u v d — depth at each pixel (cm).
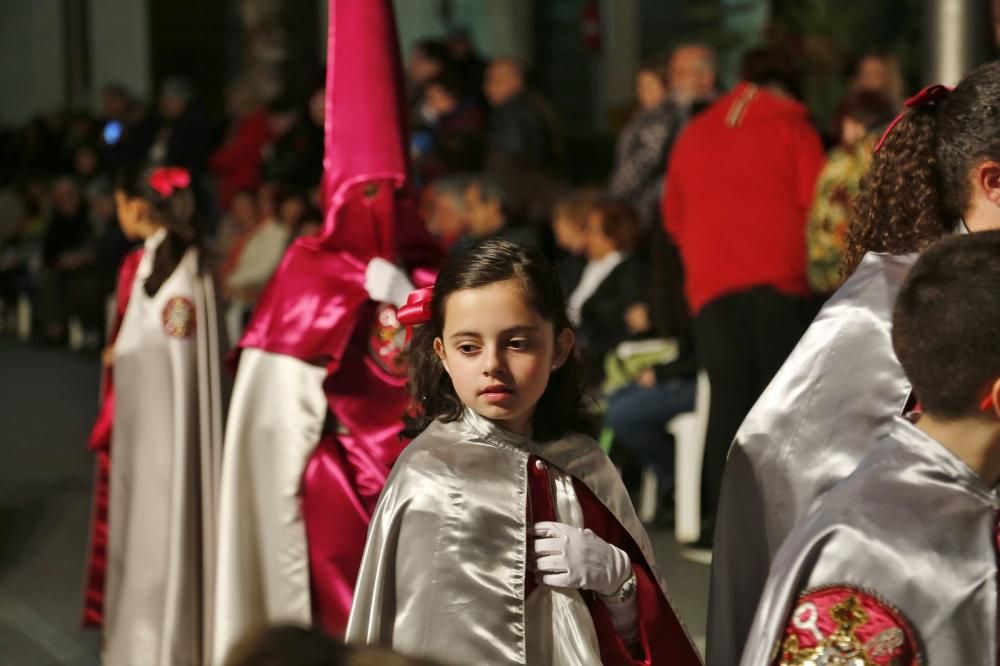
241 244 1323
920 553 264
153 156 1644
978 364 265
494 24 2180
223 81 2489
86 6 2464
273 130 1603
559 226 974
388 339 558
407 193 570
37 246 1867
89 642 724
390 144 560
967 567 264
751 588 346
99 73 2445
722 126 787
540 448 366
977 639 262
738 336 776
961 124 330
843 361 334
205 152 1653
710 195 786
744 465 343
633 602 362
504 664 344
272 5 1875
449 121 1252
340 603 552
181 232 652
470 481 355
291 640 169
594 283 926
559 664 349
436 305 359
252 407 563
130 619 639
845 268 358
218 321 655
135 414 643
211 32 2484
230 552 562
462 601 349
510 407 353
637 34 2131
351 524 552
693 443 830
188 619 634
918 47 1725
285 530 557
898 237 344
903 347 276
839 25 1694
